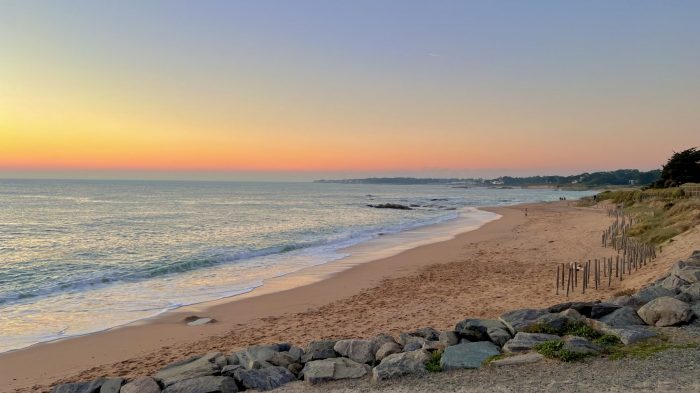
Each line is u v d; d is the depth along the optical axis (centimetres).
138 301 1733
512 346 838
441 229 4450
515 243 3170
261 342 1228
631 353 766
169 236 3841
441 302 1582
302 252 2981
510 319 975
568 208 7819
